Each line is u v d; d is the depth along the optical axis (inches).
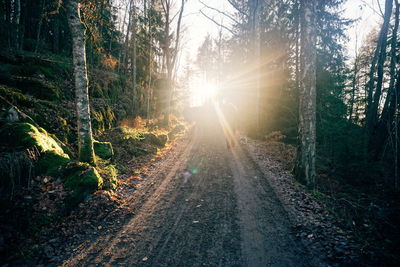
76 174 199.5
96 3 320.2
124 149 365.1
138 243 150.3
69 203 177.3
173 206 206.5
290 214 186.1
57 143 259.4
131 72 926.4
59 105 352.2
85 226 166.4
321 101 443.8
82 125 243.4
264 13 614.2
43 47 682.2
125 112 594.6
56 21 709.3
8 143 192.2
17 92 289.7
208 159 381.1
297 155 277.0
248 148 448.1
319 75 495.8
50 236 149.6
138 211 195.6
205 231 165.0
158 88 1035.9
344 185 298.7
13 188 161.9
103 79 573.6
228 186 256.7
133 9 664.4
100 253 139.3
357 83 861.8
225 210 197.9
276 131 522.6
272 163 347.3
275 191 237.9
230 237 156.5
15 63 388.5
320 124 386.9
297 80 556.4
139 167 321.7
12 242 135.0
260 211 194.1
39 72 398.3
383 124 412.5
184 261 132.6
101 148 306.5
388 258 129.0
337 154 328.5
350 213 215.0
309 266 124.0
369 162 319.3
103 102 499.8
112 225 171.9
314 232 156.9
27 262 126.1
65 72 463.8
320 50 538.0
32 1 697.0
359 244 142.5
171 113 968.3
